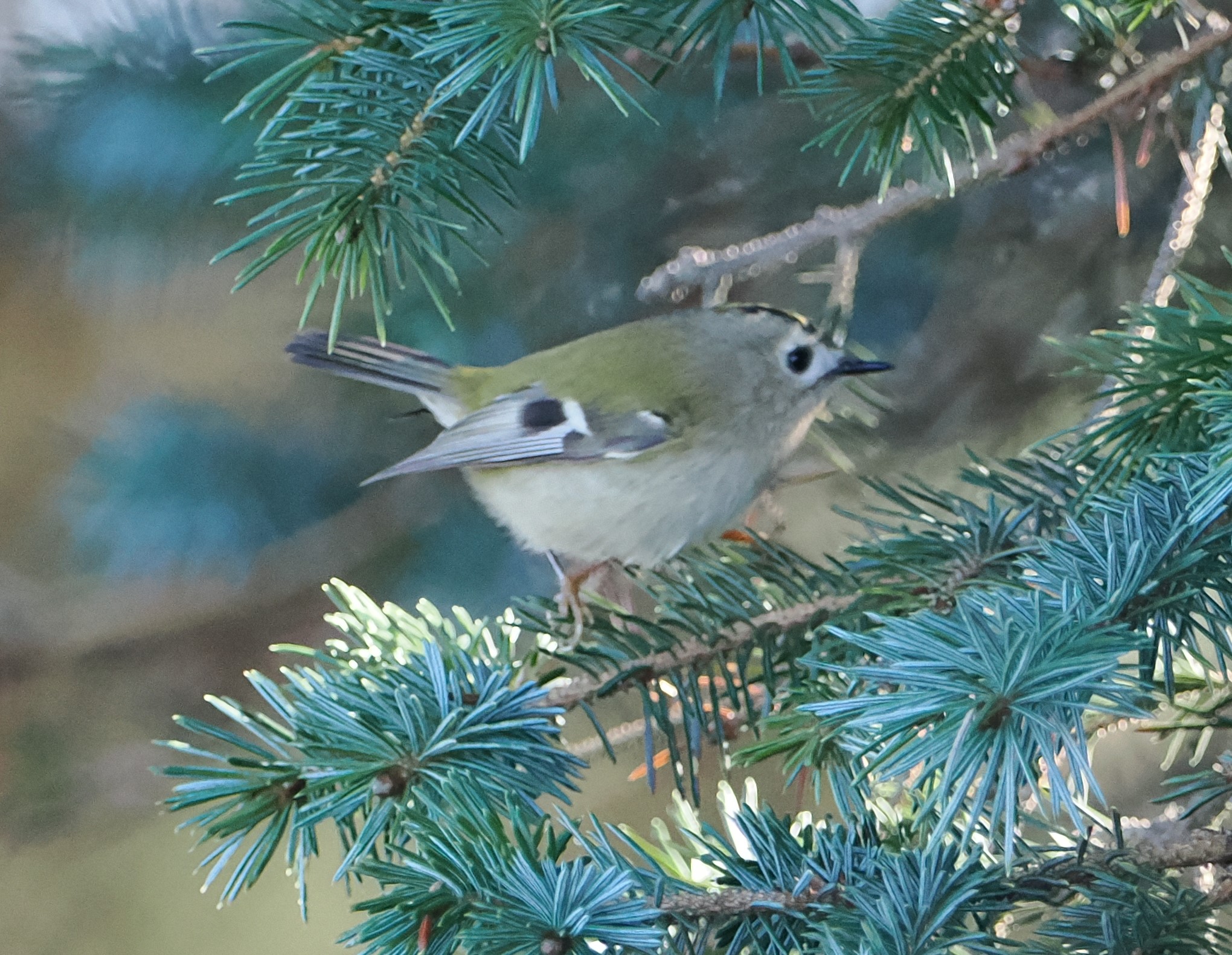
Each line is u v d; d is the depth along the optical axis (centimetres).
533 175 728
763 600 469
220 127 692
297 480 817
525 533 663
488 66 393
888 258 750
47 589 962
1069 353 419
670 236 754
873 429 748
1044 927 366
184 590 870
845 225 621
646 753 442
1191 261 693
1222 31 490
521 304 771
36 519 1041
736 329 645
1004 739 303
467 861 348
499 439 650
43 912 1205
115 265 739
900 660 317
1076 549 362
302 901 366
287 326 923
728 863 373
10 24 710
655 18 420
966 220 734
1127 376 407
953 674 309
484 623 490
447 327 773
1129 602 338
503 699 401
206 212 717
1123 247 717
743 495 659
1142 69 504
